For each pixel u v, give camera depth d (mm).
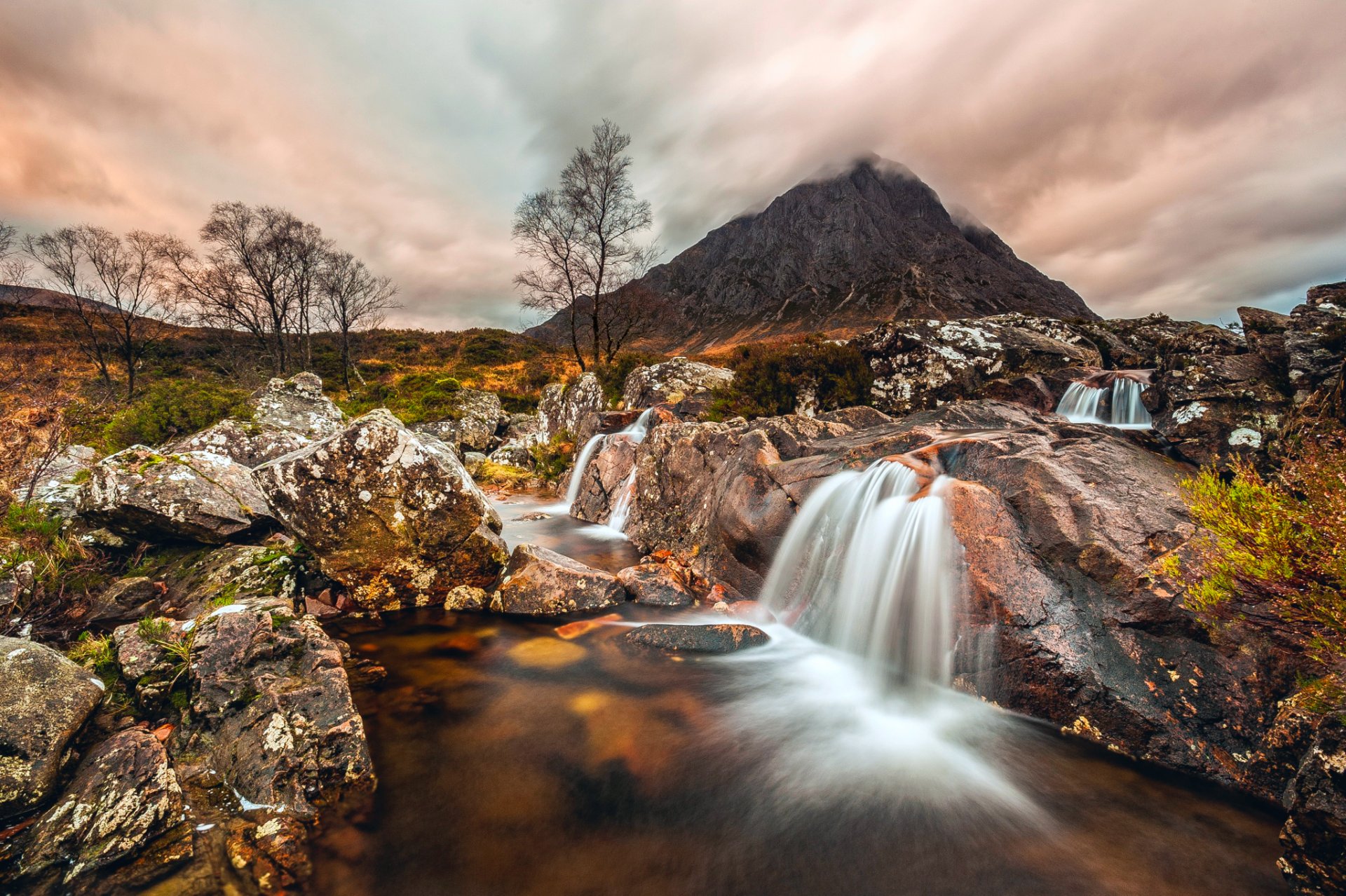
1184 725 4113
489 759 4484
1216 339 9297
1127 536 4895
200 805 3596
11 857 3047
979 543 5324
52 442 8227
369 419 7449
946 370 13055
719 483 9391
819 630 6719
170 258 33812
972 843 3662
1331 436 4031
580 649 6473
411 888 3254
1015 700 4848
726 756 4609
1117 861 3439
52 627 5820
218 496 8141
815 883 3377
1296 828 2934
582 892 3305
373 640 6578
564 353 52375
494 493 17766
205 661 4613
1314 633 3201
